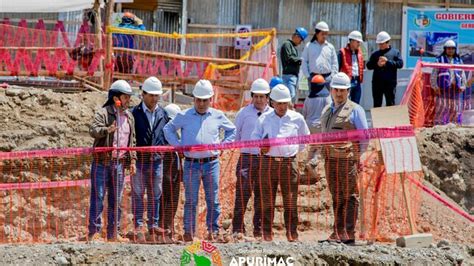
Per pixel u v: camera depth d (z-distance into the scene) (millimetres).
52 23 38781
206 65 32938
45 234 25906
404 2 41312
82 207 26500
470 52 41094
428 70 32125
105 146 21359
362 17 41375
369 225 23734
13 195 26438
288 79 30406
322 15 41406
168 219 21531
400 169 21094
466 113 31719
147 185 21344
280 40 41344
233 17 41125
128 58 32125
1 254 19062
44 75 31500
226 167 26156
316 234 23953
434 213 25266
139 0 40594
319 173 25781
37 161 27125
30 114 28656
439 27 41219
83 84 32031
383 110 21578
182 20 40781
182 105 30828
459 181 28656
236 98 33562
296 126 21641
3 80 33219
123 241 21250
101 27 32969
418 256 19938
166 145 21953
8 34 32844
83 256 19219
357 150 21078
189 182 21188
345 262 19656
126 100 21391
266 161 21297
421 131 29578
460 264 20062
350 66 30141
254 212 21469
